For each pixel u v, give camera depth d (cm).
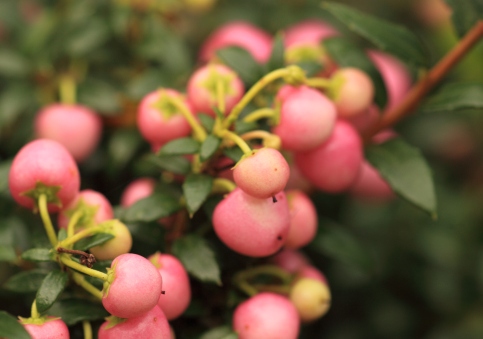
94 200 24
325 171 26
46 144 24
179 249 25
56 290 23
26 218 27
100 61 30
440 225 33
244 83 26
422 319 33
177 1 30
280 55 26
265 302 24
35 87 29
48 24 30
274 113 25
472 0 27
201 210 25
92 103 29
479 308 33
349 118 26
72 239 23
